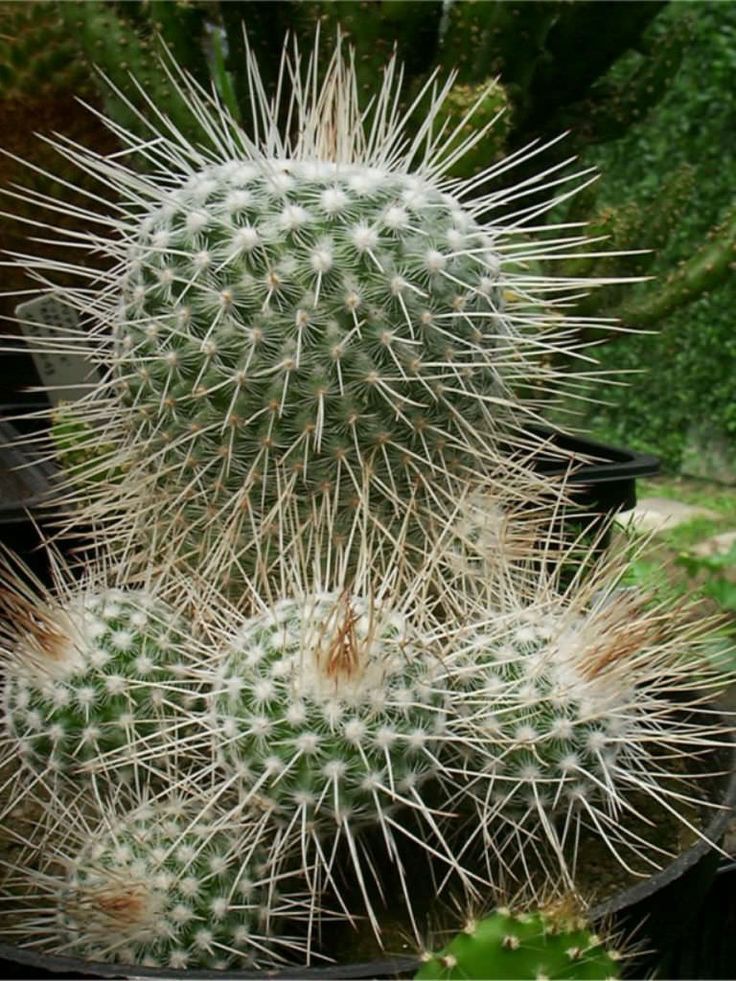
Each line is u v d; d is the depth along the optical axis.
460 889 0.33
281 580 0.35
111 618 0.34
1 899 0.33
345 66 0.54
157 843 0.31
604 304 0.59
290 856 0.32
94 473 0.39
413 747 0.30
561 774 0.32
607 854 0.34
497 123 0.47
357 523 0.35
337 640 0.30
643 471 0.50
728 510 1.09
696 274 0.58
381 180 0.35
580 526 0.51
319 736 0.30
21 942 0.33
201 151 0.51
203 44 0.54
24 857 0.35
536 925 0.28
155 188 0.37
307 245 0.33
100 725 0.33
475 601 0.35
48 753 0.33
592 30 0.63
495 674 0.32
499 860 0.33
